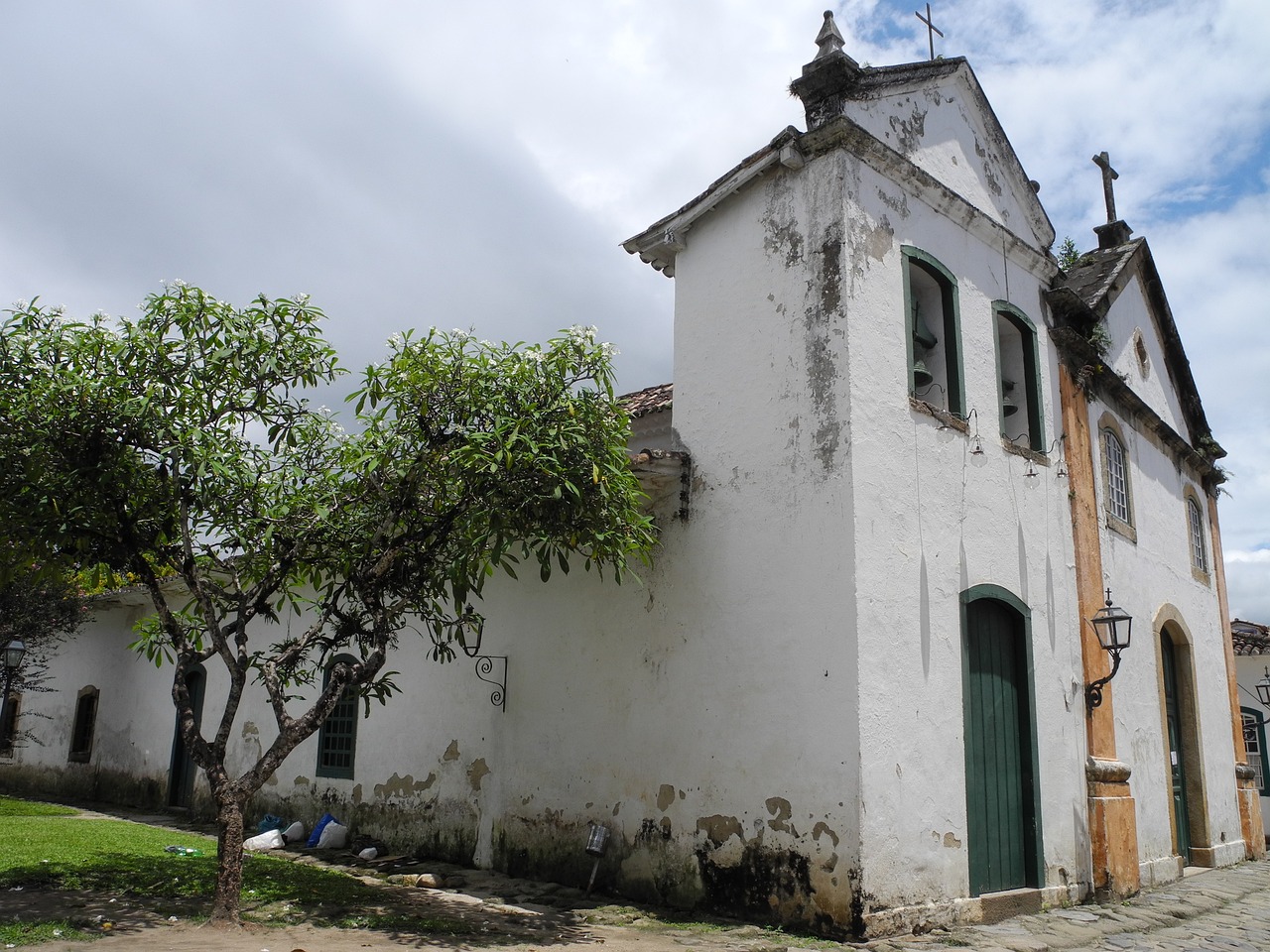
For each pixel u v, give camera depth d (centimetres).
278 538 745
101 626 1725
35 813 1277
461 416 720
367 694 743
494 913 753
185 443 645
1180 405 1498
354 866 1002
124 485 663
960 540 849
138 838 1011
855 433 756
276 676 700
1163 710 1198
